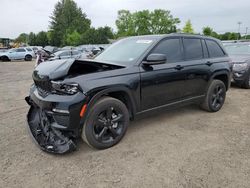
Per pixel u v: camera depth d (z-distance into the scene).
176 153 3.37
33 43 75.12
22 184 2.73
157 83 3.92
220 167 3.01
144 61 3.81
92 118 3.25
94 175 2.89
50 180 2.80
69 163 3.15
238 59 7.72
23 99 6.73
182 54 4.43
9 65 20.64
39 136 3.58
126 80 3.51
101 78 3.29
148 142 3.72
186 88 4.46
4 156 3.33
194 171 2.93
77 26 78.38
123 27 71.50
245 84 7.67
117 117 3.55
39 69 3.46
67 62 3.36
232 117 4.87
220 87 5.21
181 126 4.37
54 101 3.04
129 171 2.96
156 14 70.62
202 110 5.29
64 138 3.25
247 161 3.14
